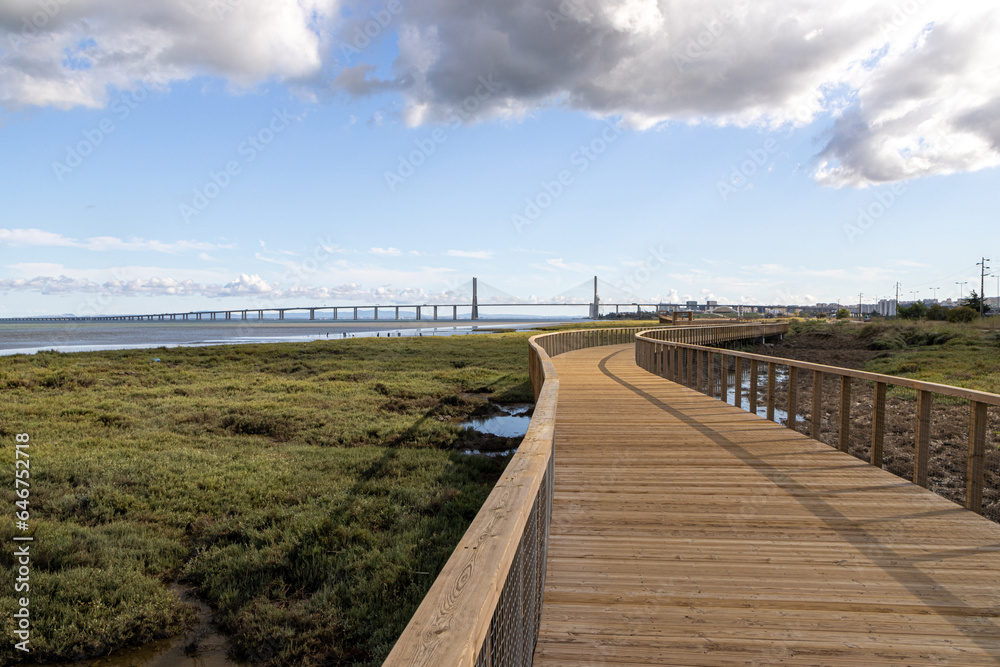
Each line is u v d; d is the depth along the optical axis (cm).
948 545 369
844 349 3719
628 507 444
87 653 396
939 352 2691
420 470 782
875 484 499
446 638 93
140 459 810
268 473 762
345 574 495
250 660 394
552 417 338
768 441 668
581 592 309
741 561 347
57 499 641
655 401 978
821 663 245
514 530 152
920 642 260
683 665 244
